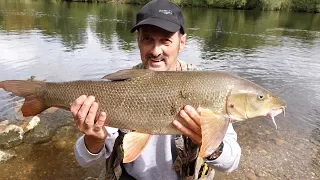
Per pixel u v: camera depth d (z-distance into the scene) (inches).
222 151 24.9
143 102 24.0
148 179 27.1
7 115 61.4
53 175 45.4
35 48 122.9
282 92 84.3
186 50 133.0
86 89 24.8
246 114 24.2
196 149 25.9
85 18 237.9
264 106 24.5
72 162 48.8
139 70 24.7
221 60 117.6
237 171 47.3
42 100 25.8
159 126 24.0
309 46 157.9
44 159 49.1
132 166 27.6
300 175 47.4
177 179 27.2
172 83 23.9
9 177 44.3
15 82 25.8
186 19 278.4
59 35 156.6
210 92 23.6
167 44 28.1
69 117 62.7
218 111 23.8
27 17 219.6
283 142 56.6
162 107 23.8
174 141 27.1
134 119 24.2
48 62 103.0
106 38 154.9
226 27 230.2
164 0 28.6
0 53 111.7
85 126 22.9
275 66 111.7
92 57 112.9
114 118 24.4
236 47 147.8
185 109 22.8
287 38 184.5
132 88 24.3
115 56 116.0
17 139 52.7
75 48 127.4
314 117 68.1
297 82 93.7
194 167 26.5
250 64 113.1
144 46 28.4
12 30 163.5
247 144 55.3
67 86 25.2
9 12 243.6
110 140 28.1
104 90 24.5
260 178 46.2
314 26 263.6
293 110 71.4
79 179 44.8
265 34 199.0
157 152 27.0
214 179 45.0
